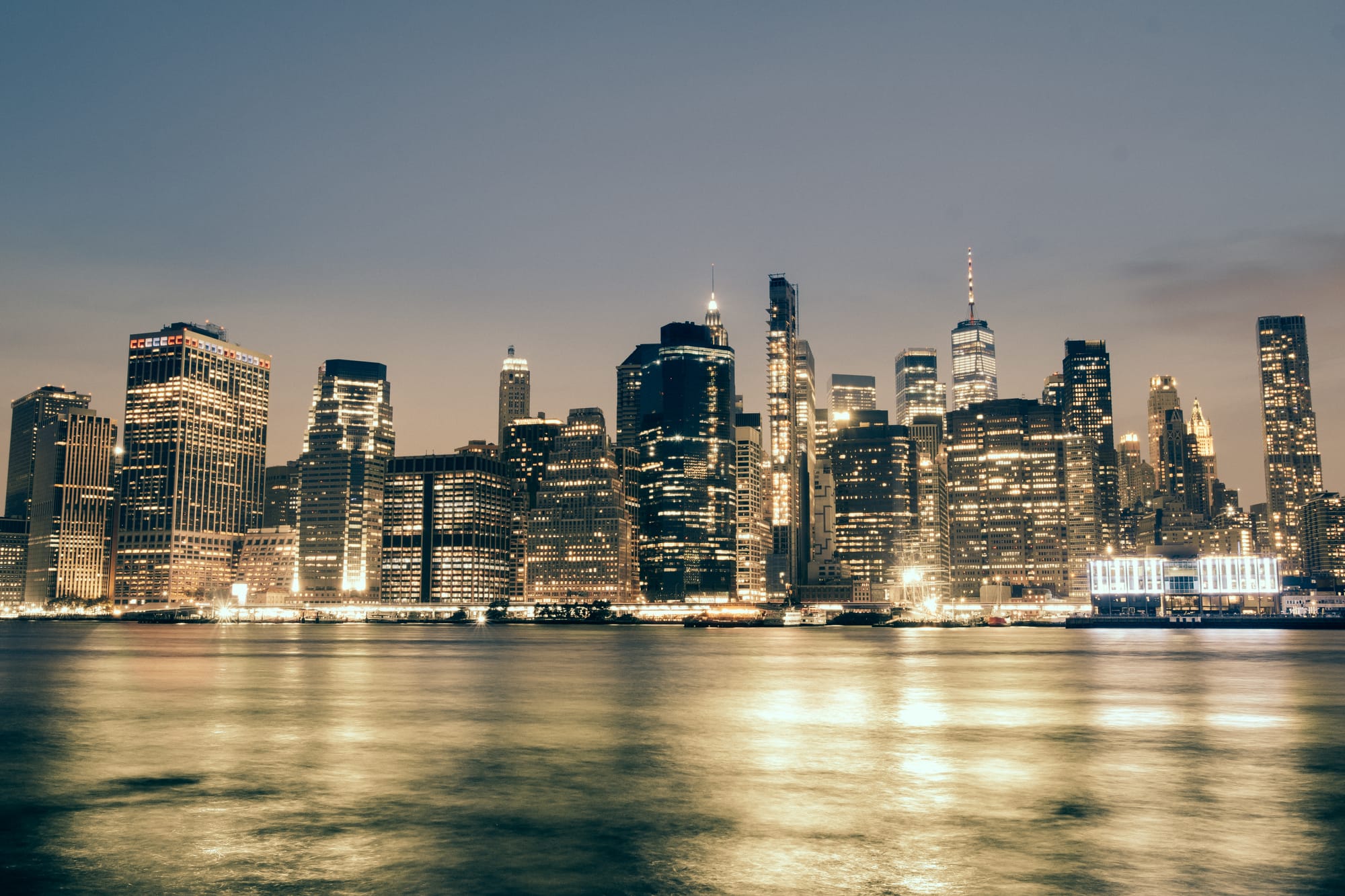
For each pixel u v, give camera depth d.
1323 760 65.81
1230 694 116.94
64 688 127.44
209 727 83.50
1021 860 40.56
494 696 115.44
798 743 73.62
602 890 36.91
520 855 41.75
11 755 68.19
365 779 58.62
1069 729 82.12
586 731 80.88
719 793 54.31
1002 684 135.75
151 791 55.00
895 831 45.50
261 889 37.19
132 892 36.78
